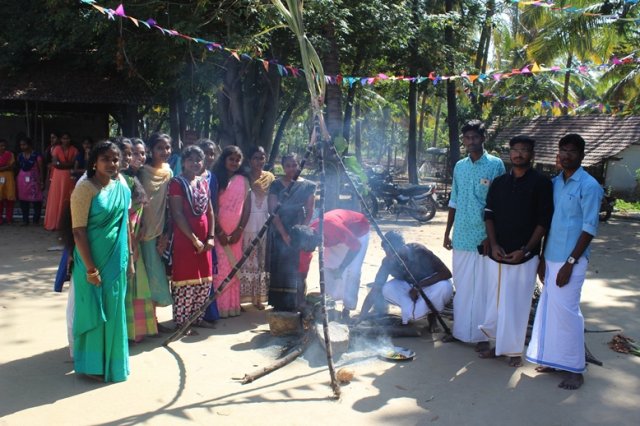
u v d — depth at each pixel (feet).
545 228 14.03
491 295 14.94
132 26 35.06
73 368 13.79
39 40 36.65
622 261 29.84
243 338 16.28
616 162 70.38
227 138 42.16
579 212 13.33
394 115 107.55
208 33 33.81
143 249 15.52
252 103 41.70
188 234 15.84
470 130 15.52
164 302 15.88
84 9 34.40
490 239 14.83
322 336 14.93
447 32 50.21
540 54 52.80
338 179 33.22
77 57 40.42
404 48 44.70
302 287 17.04
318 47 34.73
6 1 38.32
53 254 27.20
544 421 11.66
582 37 50.19
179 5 32.01
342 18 35.68
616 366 14.76
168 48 33.24
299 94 50.80
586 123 72.90
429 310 16.65
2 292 20.22
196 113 55.16
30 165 35.55
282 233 17.34
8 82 38.37
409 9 42.70
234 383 13.20
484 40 64.34
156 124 76.28
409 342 16.34
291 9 14.12
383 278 17.49
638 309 20.26
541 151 70.54
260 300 18.97
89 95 38.75
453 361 14.90
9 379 13.06
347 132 54.03
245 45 30.78
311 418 11.59
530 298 14.47
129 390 12.69
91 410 11.69
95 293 12.63
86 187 12.26
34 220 36.50
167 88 39.68
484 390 13.12
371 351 15.47
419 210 44.47
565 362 13.44
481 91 59.26
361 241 17.71
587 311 19.92
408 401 12.46
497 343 14.56
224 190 17.74
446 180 67.46
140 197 14.75
